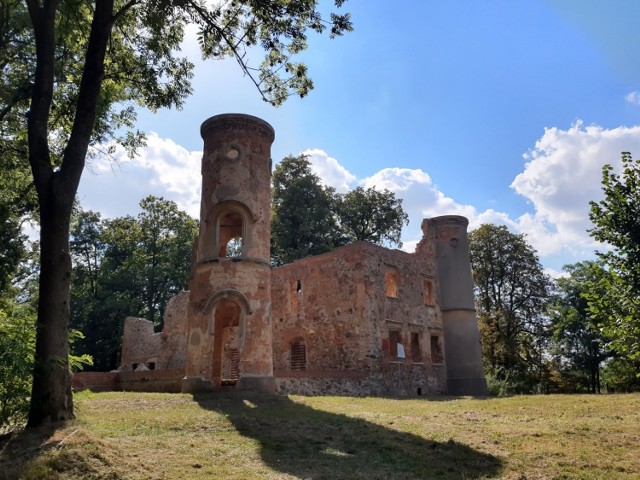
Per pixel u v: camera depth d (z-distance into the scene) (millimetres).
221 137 20438
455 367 31266
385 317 26859
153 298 48812
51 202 11039
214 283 18891
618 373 35594
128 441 9477
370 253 26875
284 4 12742
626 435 10539
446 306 32375
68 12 13883
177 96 15930
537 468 8578
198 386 17766
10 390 9820
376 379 24938
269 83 14797
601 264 9500
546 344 45344
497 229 43312
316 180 43938
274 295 30047
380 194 46156
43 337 10367
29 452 8016
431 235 33438
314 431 11367
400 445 10172
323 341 26875
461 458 9266
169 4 12578
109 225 49875
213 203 19750
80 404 12930
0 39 15336
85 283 47562
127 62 15594
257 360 18391
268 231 20312
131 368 34625
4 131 17703
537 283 42469
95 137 18047
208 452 9148
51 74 11852
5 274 22938
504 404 16766
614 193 9492
